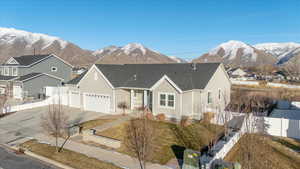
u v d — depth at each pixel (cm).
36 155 1384
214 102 2470
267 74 10056
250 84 6300
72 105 2916
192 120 2116
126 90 2580
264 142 1469
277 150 1416
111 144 1505
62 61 4338
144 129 1188
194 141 1566
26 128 1989
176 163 1239
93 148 1481
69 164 1234
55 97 3089
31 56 4306
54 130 1647
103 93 2519
